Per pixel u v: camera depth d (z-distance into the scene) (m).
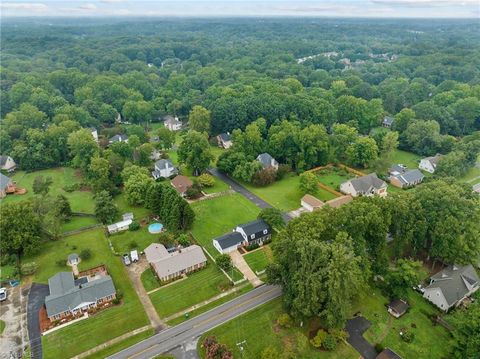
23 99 166.75
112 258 76.06
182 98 190.62
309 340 56.09
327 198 101.44
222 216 91.81
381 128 162.38
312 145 117.94
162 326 59.28
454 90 175.88
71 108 151.38
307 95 161.25
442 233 67.62
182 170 119.38
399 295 62.62
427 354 54.62
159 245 76.44
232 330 58.22
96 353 54.56
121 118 177.75
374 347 55.62
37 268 72.56
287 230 65.81
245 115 143.38
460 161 112.19
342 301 53.78
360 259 56.81
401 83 199.88
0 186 102.25
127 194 95.56
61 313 60.38
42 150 121.12
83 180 111.88
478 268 71.94
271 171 109.06
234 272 71.25
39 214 81.81
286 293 58.16
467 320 52.31
